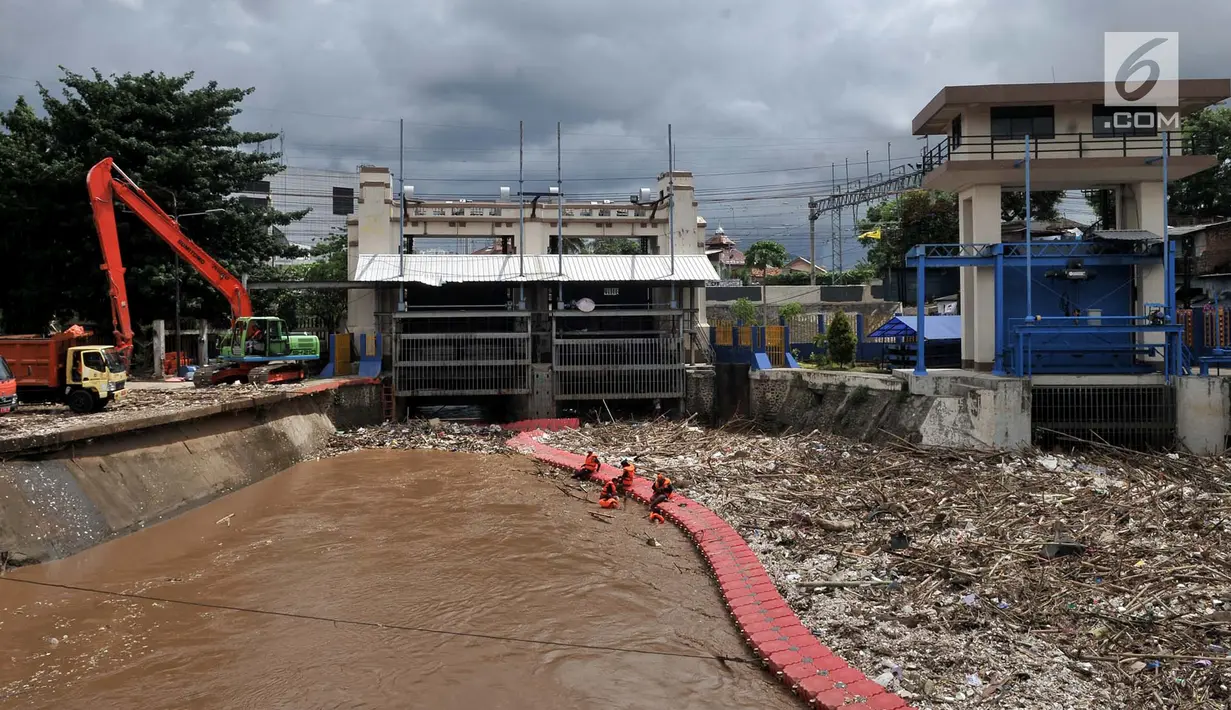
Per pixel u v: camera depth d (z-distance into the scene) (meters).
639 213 42.69
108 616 12.86
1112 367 27.23
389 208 39.75
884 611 12.43
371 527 18.47
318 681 10.59
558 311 36.41
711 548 16.06
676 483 22.12
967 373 27.08
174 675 10.74
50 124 40.28
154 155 39.41
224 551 16.45
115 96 40.03
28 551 15.18
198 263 32.28
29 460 16.48
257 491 22.47
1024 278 28.11
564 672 10.85
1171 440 24.38
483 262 38.28
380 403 35.69
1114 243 26.55
